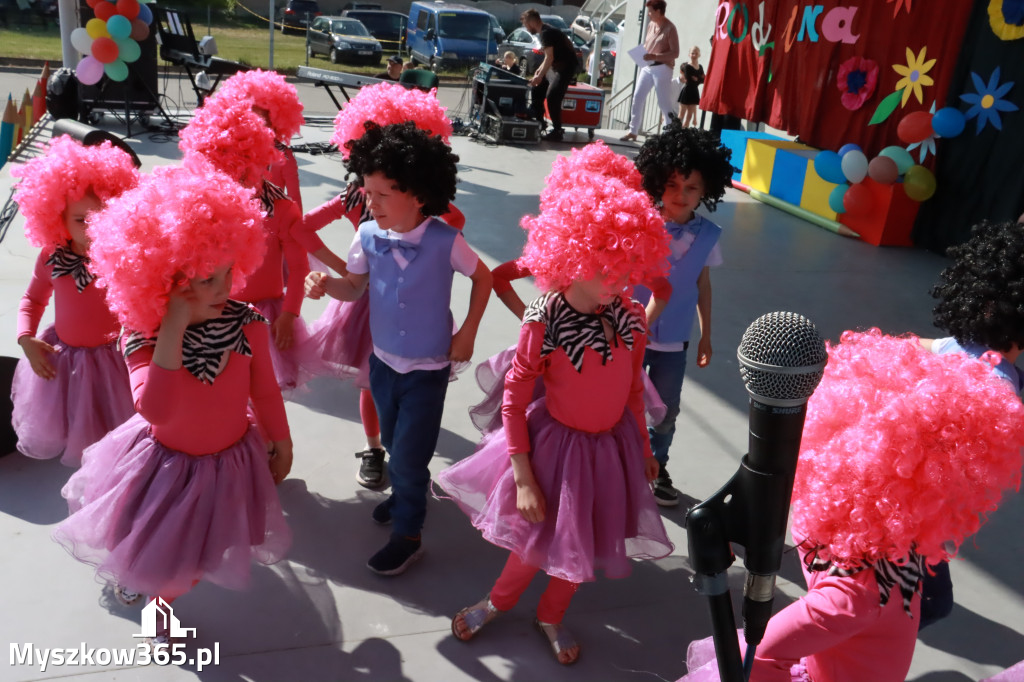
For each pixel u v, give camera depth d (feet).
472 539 10.21
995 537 10.94
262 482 8.02
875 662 5.96
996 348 7.27
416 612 8.90
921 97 24.06
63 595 8.70
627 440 8.16
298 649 8.25
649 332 10.36
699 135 10.10
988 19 21.97
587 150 10.19
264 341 7.82
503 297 9.78
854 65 26.13
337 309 11.20
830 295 20.06
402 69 34.71
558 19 73.61
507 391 7.87
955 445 5.42
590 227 7.07
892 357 6.13
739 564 10.18
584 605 9.29
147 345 7.37
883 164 23.80
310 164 29.14
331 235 21.20
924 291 20.77
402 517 9.32
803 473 5.88
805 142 29.19
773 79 31.07
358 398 13.51
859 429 5.58
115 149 9.89
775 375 4.08
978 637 9.05
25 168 9.29
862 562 5.84
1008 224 7.51
